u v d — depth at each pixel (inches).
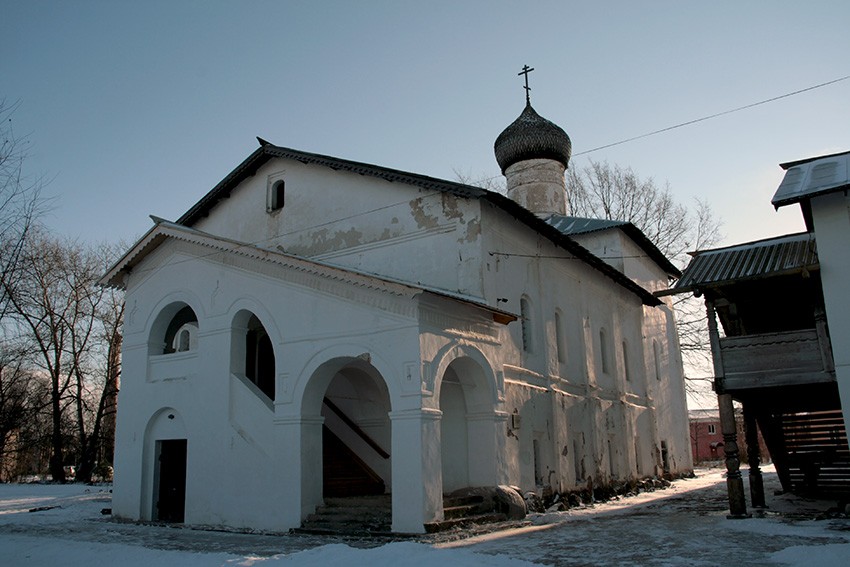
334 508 570.6
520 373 686.5
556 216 1128.8
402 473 520.1
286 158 810.2
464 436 620.7
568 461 753.0
